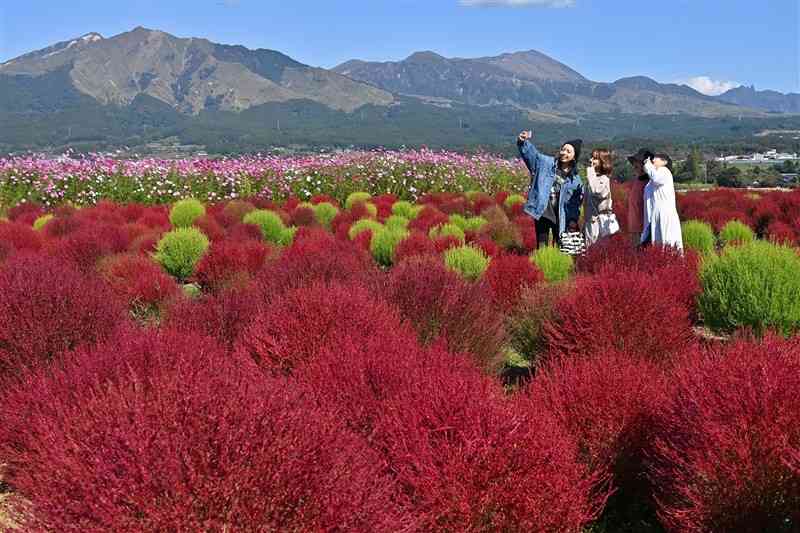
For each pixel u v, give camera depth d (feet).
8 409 12.34
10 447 11.97
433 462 9.56
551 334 17.79
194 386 9.30
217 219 48.73
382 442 10.31
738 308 19.76
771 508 10.36
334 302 15.12
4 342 14.55
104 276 25.99
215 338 15.70
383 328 14.97
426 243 34.01
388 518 8.52
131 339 13.05
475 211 59.47
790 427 10.36
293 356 14.05
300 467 8.32
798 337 14.03
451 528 9.23
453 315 17.35
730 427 10.54
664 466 11.38
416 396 10.81
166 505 7.77
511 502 9.37
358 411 11.25
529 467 9.68
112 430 8.54
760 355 12.00
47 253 31.50
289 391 10.06
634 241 32.07
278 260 26.12
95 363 12.30
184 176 69.21
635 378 12.69
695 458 10.62
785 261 20.13
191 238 33.78
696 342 16.65
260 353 14.29
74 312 15.39
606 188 32.04
